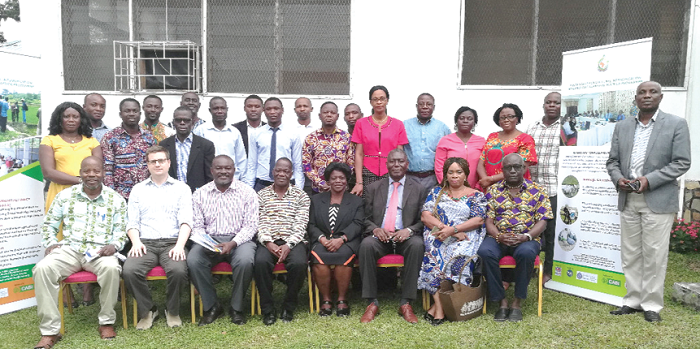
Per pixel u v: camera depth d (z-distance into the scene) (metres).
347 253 3.57
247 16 5.65
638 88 3.39
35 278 3.11
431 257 3.60
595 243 3.90
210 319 3.46
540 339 3.11
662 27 5.43
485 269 3.54
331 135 4.27
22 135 3.86
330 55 5.64
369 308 3.52
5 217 3.71
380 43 5.55
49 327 3.09
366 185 4.23
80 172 3.34
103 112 4.34
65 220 3.39
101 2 5.66
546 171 4.22
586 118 4.18
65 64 5.72
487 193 3.78
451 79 5.57
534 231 3.57
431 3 5.47
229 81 5.72
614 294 3.77
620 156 3.53
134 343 3.11
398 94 5.60
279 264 3.59
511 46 5.56
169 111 5.71
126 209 3.53
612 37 5.50
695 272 4.50
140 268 3.30
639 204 3.41
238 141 4.24
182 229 3.52
